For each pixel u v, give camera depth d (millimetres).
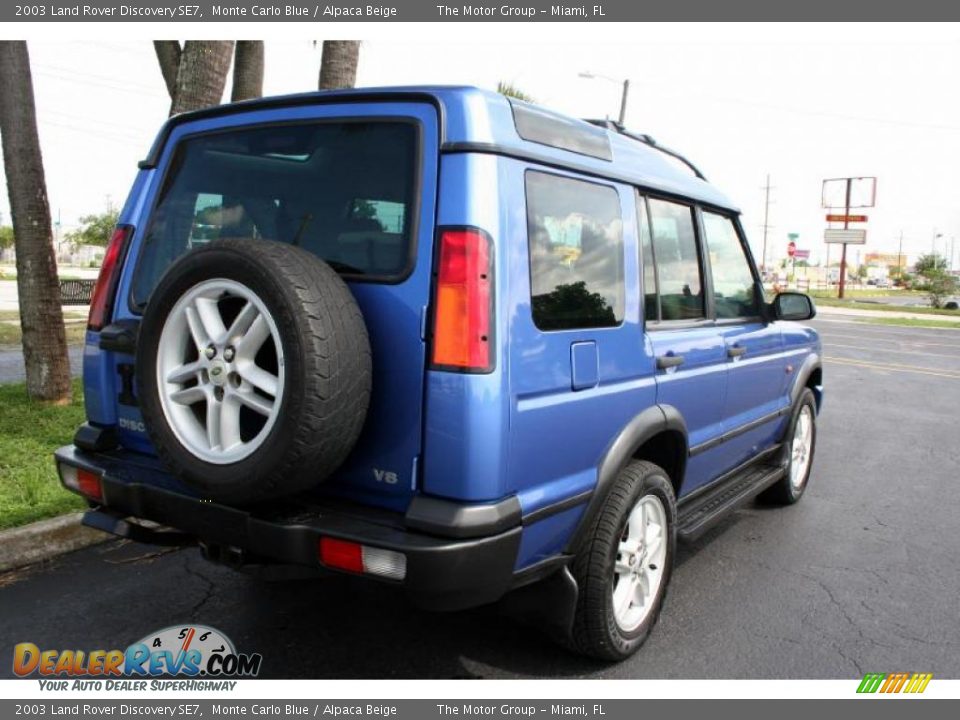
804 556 4887
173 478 3094
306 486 2639
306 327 2490
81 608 3855
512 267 2729
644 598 3559
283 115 3133
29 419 6734
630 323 3400
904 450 8117
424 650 3529
